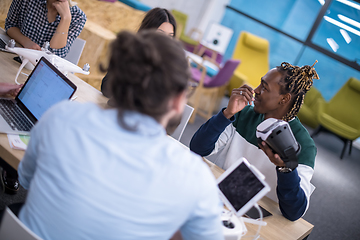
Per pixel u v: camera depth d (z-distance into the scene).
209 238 0.68
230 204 1.01
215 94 4.62
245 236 1.12
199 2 6.98
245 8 6.97
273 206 1.42
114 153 0.60
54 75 1.30
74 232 0.61
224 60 7.29
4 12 2.76
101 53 3.35
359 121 5.33
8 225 0.67
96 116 0.63
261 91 1.51
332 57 6.32
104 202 0.59
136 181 0.59
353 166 5.08
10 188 1.74
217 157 1.77
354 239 3.00
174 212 0.62
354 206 3.73
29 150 0.71
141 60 0.57
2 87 1.38
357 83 5.43
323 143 5.67
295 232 1.27
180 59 0.59
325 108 5.70
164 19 1.83
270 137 1.13
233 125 1.72
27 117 1.28
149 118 0.62
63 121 0.64
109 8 4.13
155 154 0.61
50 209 0.62
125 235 0.61
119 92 0.60
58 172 0.61
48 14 2.13
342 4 6.13
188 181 0.62
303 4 6.45
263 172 1.57
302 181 1.35
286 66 1.49
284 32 6.67
